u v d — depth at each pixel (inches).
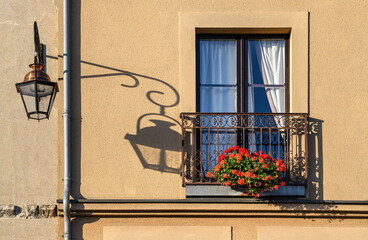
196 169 335.6
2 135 347.9
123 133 343.9
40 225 342.0
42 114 311.0
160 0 352.5
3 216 341.7
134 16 351.9
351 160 341.7
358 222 339.6
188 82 346.6
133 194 339.3
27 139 347.9
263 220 339.3
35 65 306.7
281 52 358.9
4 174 345.1
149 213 337.7
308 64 348.8
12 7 357.1
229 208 334.6
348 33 350.6
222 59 359.6
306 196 338.0
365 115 345.1
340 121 344.8
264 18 349.7
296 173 337.4
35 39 309.9
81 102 345.7
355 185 340.2
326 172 340.8
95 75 347.9
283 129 349.1
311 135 343.6
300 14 350.0
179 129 344.5
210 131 350.0
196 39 358.9
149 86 347.3
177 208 335.6
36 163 346.3
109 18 351.6
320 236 336.8
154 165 341.7
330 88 347.3
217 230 337.7
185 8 352.2
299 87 346.9
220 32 357.4
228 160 330.3
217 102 356.8
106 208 335.9
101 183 339.9
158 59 349.1
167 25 351.3
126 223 339.0
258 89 357.1
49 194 344.5
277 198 337.7
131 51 349.7
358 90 346.9
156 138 343.6
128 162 341.7
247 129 348.8
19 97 350.6
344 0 352.5
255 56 359.6
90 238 337.4
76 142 342.6
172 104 346.0
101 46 349.7
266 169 326.6
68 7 346.9
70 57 348.2
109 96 346.3
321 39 350.3
